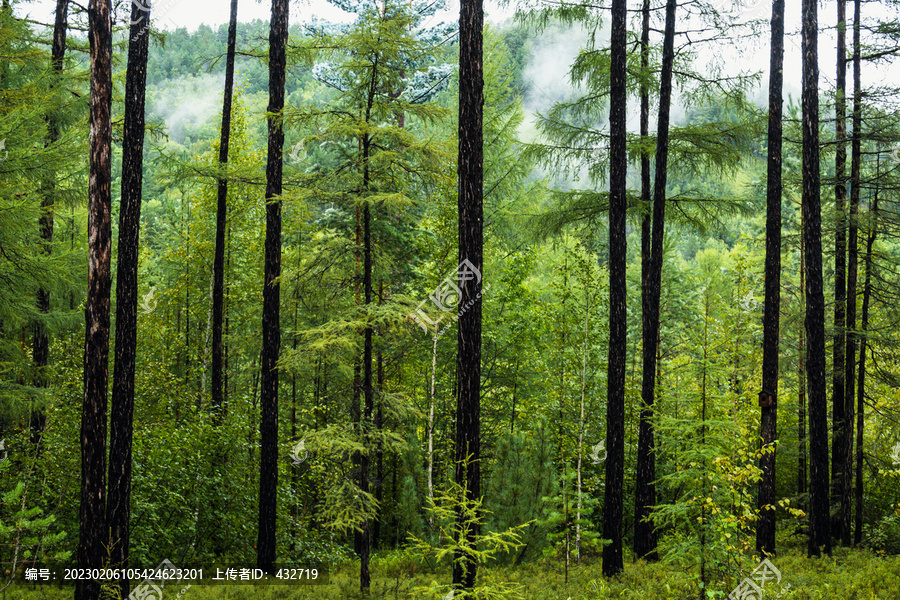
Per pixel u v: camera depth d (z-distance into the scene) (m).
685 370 16.77
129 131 10.41
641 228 17.03
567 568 13.40
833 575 11.80
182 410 18.50
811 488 14.59
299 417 19.02
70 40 15.39
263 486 12.93
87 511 8.84
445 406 21.08
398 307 11.16
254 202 22.75
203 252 23.22
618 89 13.00
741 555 9.25
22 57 13.43
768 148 14.15
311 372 15.20
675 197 15.59
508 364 22.70
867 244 16.94
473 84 9.94
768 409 14.12
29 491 10.88
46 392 11.67
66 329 13.73
